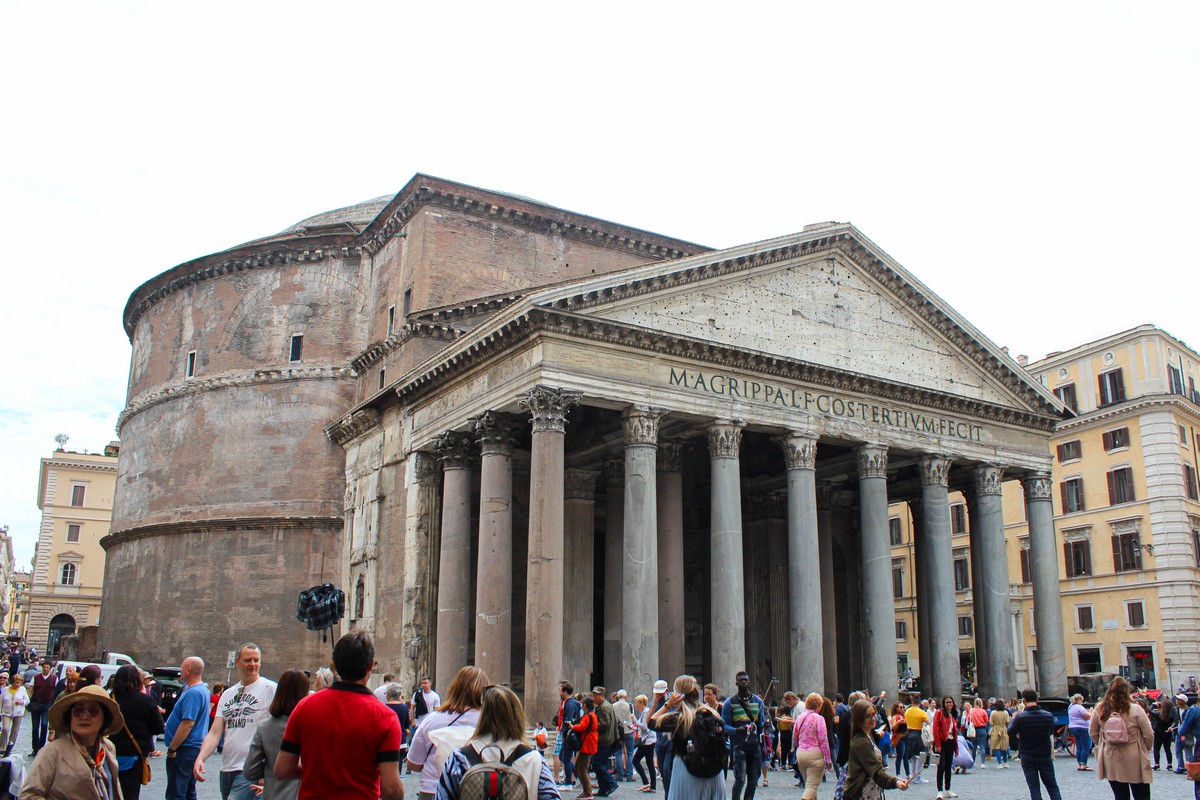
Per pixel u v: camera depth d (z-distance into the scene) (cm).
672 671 2939
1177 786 2081
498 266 3844
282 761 671
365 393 3931
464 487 3084
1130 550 4666
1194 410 4734
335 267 4294
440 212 3772
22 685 1931
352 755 657
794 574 2928
